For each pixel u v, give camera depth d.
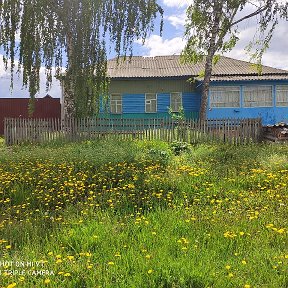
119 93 24.39
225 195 6.71
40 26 17.53
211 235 4.68
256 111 23.14
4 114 26.11
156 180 7.58
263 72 23.78
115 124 16.78
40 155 10.82
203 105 20.14
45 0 17.33
